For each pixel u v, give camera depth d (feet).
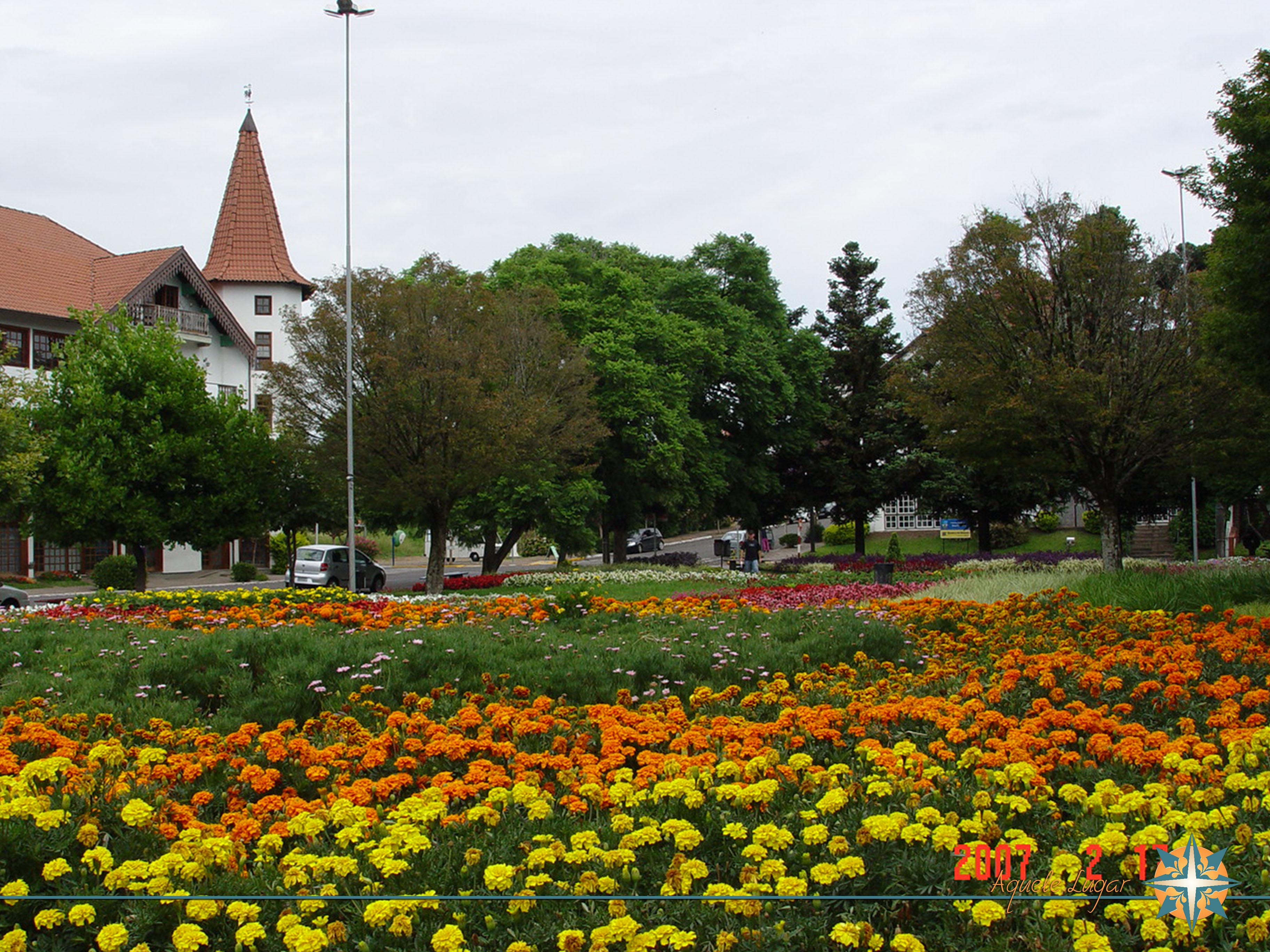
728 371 108.99
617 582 87.56
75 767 18.11
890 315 124.77
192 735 22.71
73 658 31.96
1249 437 60.39
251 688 28.43
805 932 12.63
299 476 94.17
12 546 117.60
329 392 80.64
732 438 120.37
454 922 13.17
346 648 30.94
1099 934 12.32
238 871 14.70
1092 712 20.67
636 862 14.60
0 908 13.44
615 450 100.17
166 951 12.97
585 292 102.68
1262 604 41.16
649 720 22.38
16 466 74.18
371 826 16.20
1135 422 62.13
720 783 17.79
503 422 76.69
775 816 16.15
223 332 133.39
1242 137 42.96
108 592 51.57
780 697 25.55
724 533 241.76
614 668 30.22
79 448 82.33
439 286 80.43
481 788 17.70
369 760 19.92
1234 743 17.62
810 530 179.83
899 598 59.21
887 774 17.35
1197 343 58.34
